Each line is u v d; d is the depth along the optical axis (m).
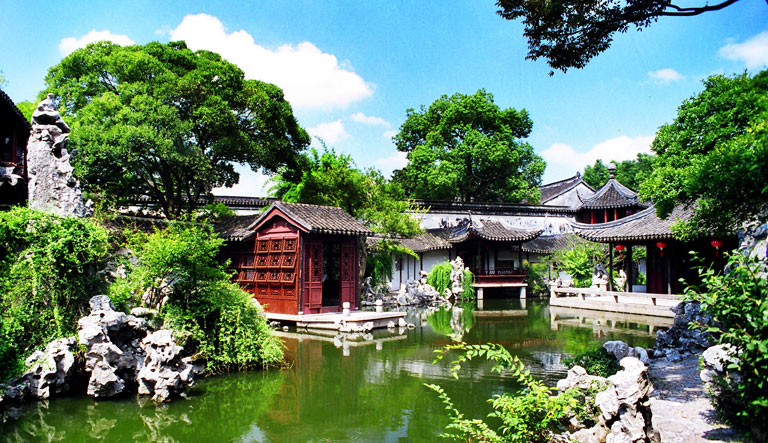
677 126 14.65
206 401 10.09
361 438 8.19
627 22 8.87
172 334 11.24
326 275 25.25
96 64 22.06
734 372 7.00
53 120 12.56
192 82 22.09
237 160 24.92
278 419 9.10
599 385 7.84
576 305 27.42
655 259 26.14
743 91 11.42
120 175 21.62
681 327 12.91
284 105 26.41
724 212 8.46
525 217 41.19
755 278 5.70
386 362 13.42
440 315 24.36
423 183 43.84
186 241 12.15
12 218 10.45
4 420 8.84
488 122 44.88
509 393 10.28
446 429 8.49
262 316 13.71
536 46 9.98
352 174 28.84
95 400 9.88
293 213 20.22
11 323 9.91
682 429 6.89
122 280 11.77
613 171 42.25
